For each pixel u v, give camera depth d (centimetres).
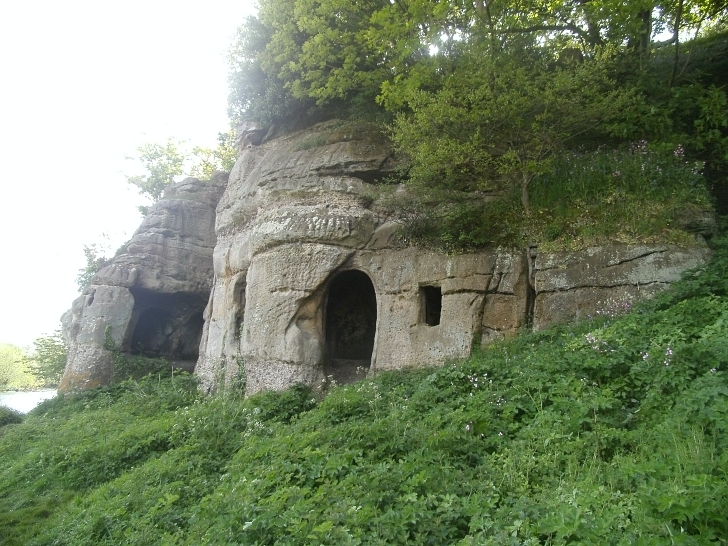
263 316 1395
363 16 1475
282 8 1655
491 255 1165
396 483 571
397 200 1316
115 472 1069
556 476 555
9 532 931
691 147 1227
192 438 1032
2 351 6075
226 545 542
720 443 493
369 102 1566
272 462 742
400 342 1251
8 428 1820
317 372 1343
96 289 2277
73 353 2231
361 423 808
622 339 776
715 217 1051
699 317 770
